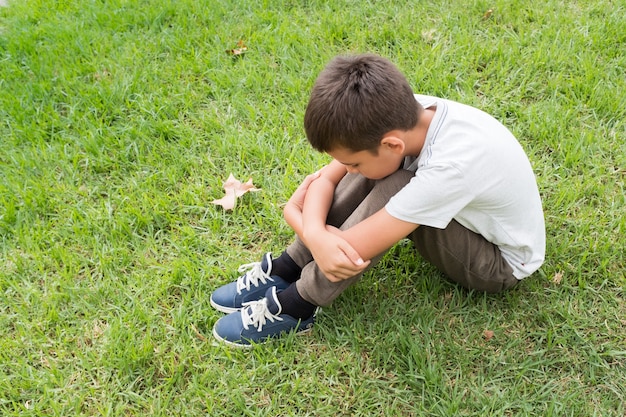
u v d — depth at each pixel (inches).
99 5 145.7
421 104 70.9
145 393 76.0
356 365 76.8
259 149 105.7
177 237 94.0
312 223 73.0
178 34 133.3
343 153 66.1
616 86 110.7
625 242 86.5
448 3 135.9
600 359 74.8
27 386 77.0
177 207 99.0
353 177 76.7
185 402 75.1
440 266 77.1
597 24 124.9
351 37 128.6
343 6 138.2
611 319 79.4
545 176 96.8
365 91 63.2
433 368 74.8
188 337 81.0
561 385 73.6
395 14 133.6
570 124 106.1
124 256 91.7
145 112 115.7
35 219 98.6
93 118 116.1
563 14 129.3
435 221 65.7
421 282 84.8
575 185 95.5
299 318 78.9
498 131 69.5
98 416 74.3
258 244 93.6
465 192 64.9
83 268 92.0
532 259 75.7
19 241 94.9
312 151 105.6
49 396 75.6
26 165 106.6
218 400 74.7
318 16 135.8
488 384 74.5
